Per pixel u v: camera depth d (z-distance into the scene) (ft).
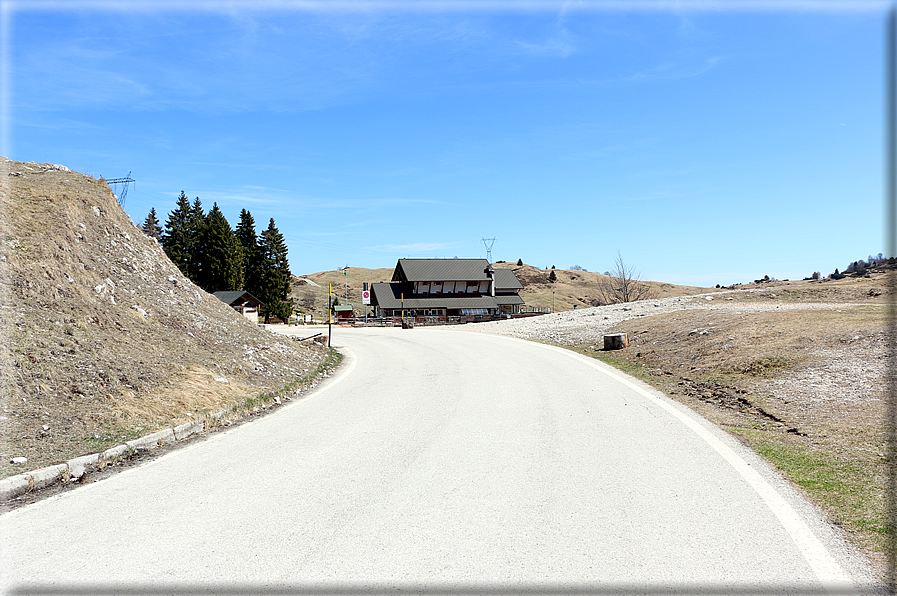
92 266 41.50
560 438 22.90
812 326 41.04
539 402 31.42
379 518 14.66
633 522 13.88
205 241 198.80
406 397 35.24
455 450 21.56
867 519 13.57
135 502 16.38
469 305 207.41
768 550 12.10
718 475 17.39
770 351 36.35
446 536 13.37
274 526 14.25
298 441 23.95
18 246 35.81
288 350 55.11
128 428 24.64
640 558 11.90
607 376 40.75
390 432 25.16
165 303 46.19
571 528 13.64
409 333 111.86
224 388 34.47
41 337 29.53
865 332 35.19
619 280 193.98
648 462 19.04
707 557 11.85
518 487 16.90
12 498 16.98
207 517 15.01
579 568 11.52
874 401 24.41
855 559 11.59
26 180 47.26
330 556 12.41
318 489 17.22
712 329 50.55
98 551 12.91
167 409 28.25
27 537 13.84
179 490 17.47
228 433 26.16
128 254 48.39
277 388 39.32
